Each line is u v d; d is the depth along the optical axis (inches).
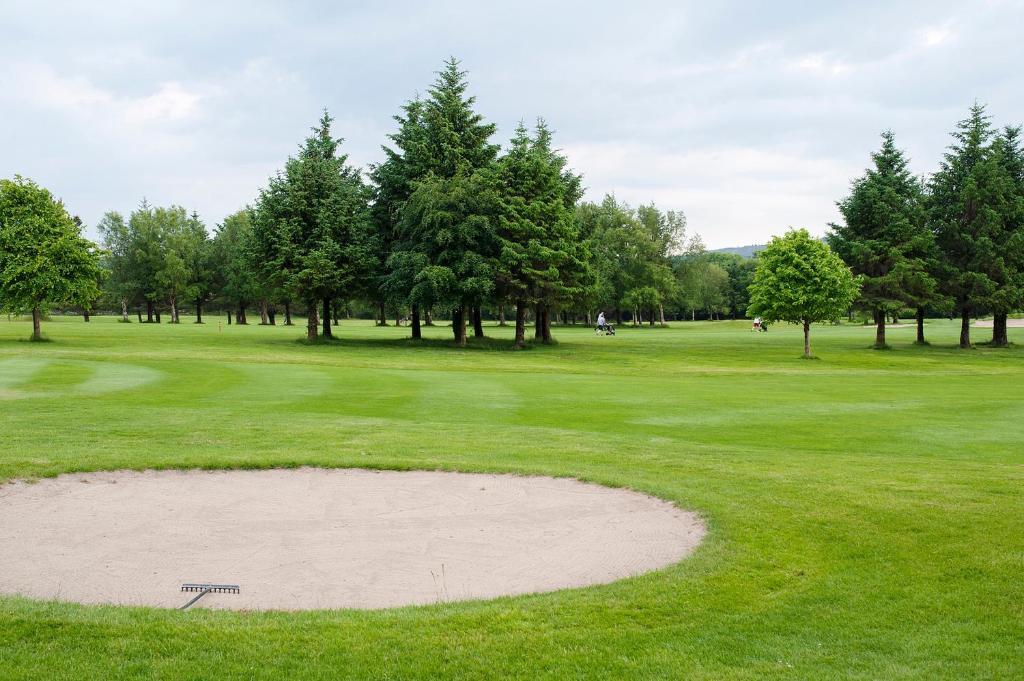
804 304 1771.7
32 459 450.9
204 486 411.8
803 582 259.9
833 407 812.6
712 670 196.2
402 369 1288.1
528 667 197.9
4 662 197.9
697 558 285.0
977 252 2075.5
